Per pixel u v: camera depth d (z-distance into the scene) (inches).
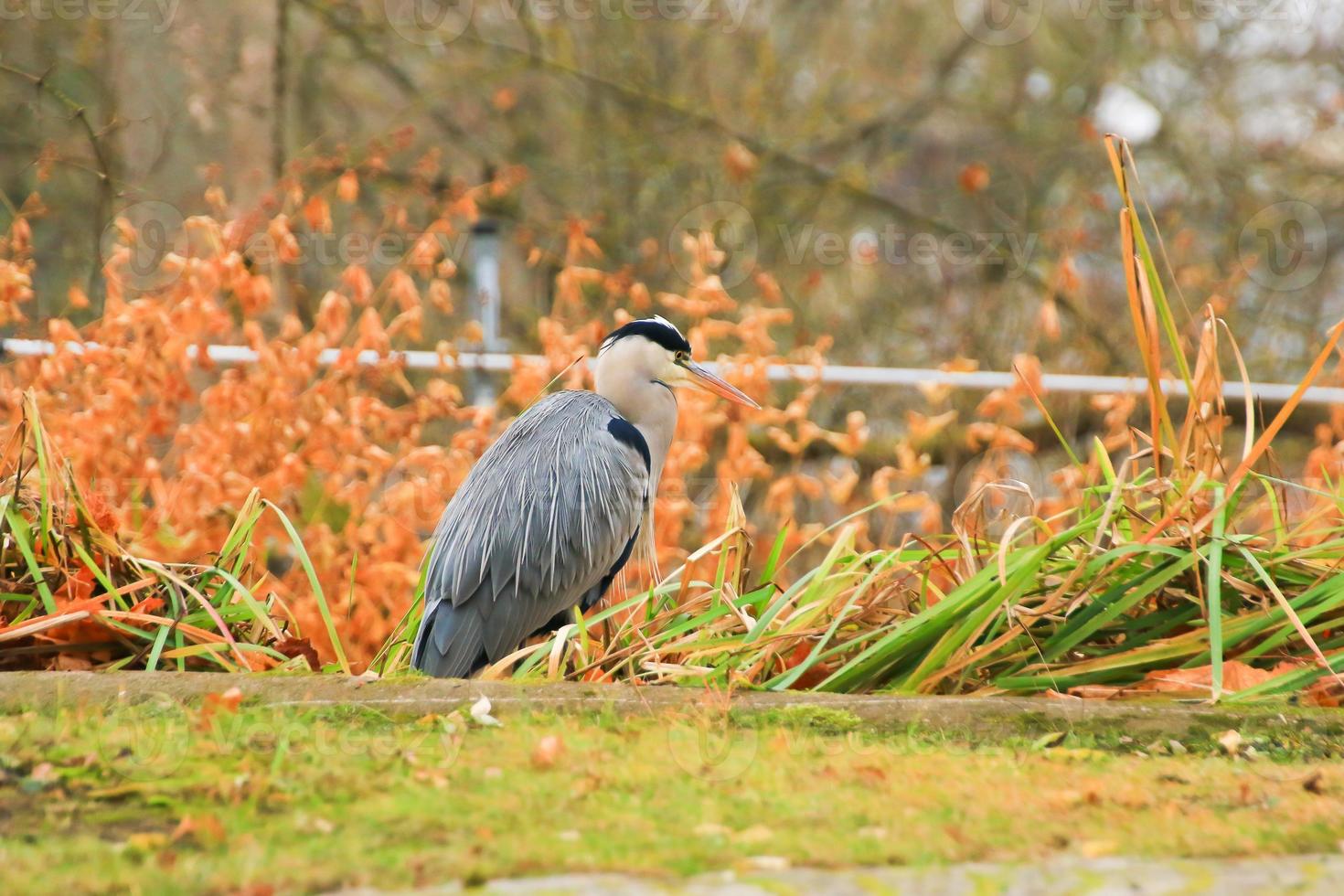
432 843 170.2
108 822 176.1
